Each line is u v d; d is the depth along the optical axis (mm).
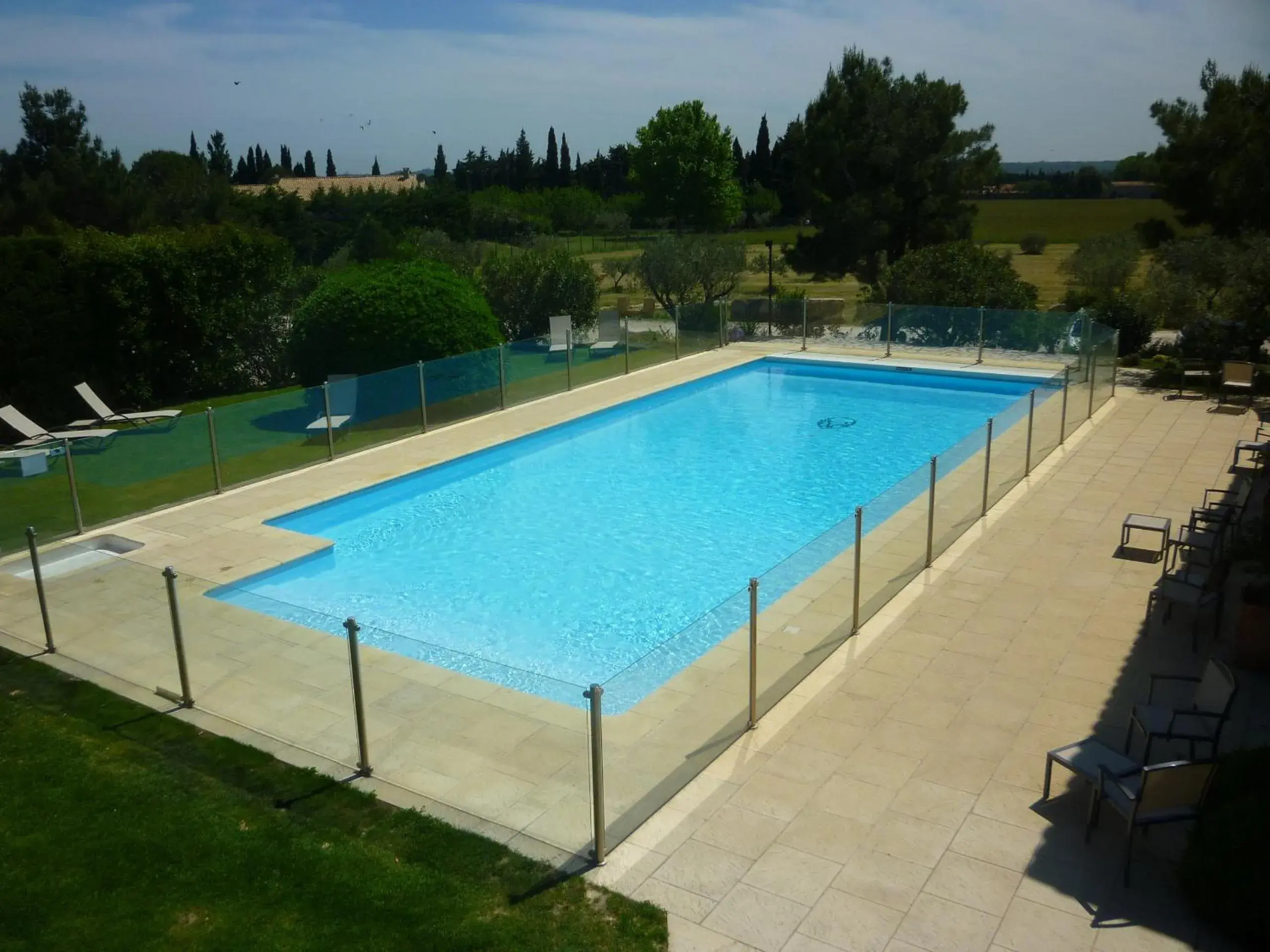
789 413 21297
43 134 44375
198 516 14172
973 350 24188
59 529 13133
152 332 22672
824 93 34125
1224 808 5906
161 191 50344
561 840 6664
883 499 10109
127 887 6289
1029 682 8773
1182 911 5891
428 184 82750
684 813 7027
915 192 33969
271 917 5977
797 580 8680
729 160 64562
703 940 5754
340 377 19875
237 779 7555
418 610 11797
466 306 20500
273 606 7973
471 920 5910
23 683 9211
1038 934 5734
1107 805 6934
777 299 27562
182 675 8680
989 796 7113
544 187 97062
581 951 5629
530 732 6715
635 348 24125
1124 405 19156
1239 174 22297
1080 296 27281
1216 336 21516
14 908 6113
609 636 11102
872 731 8047
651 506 15414
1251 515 12516
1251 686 8555
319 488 15344
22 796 7336
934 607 10398
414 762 7301
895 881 6234
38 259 20719
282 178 105688
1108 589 10750
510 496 16047
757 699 8195
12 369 20016
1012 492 14156
